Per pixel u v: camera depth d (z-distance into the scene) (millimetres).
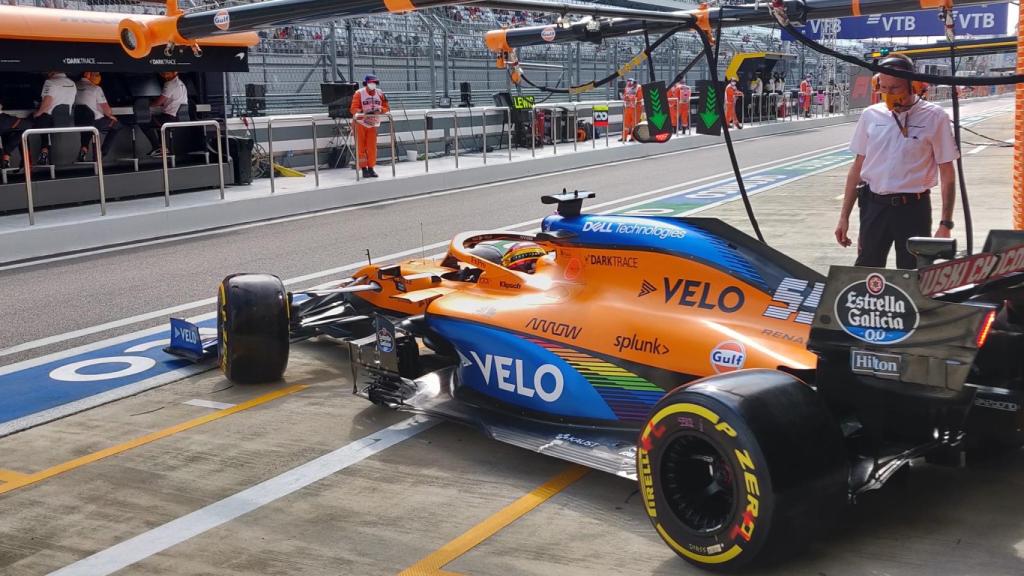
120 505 4332
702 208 13828
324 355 6777
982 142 23859
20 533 4082
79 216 12383
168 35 6051
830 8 5031
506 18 26312
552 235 4898
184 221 13125
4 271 10328
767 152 24609
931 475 4195
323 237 12273
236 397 5887
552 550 3723
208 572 3664
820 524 3334
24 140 11227
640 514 4020
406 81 23203
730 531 3320
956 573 3359
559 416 4594
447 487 4387
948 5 4902
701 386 3428
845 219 5852
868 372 3469
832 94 42531
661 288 4418
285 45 20234
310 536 3943
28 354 6988
